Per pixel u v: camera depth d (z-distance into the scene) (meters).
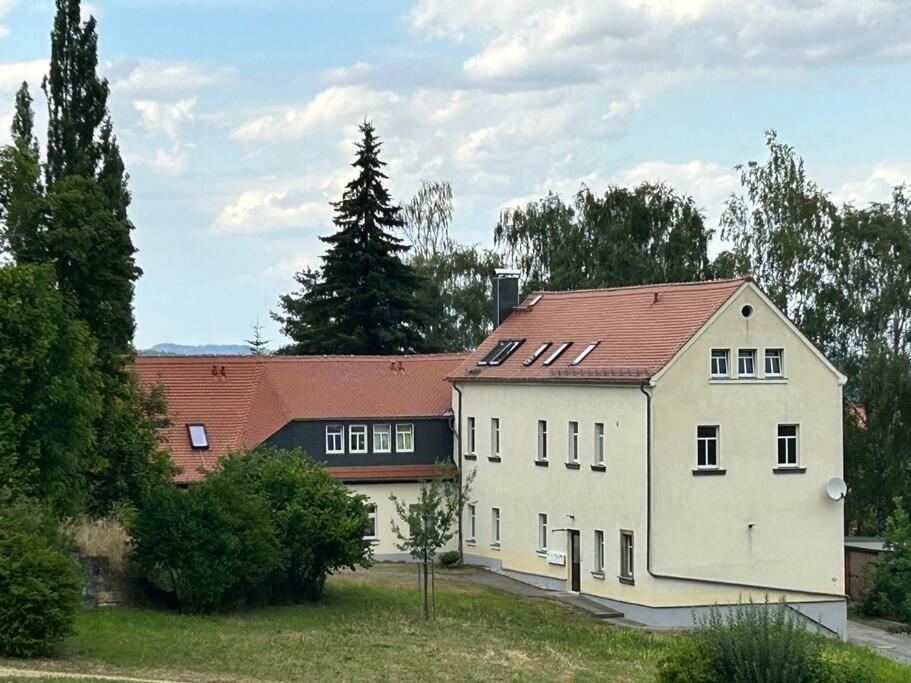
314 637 43.28
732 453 56.19
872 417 78.44
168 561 45.44
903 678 43.28
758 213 84.44
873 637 59.16
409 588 57.88
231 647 39.91
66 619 35.56
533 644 46.72
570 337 63.69
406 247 93.38
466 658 42.22
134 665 35.72
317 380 70.44
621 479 56.59
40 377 43.53
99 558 45.00
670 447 55.09
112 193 73.25
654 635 51.72
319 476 52.44
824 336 80.62
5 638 34.41
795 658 33.22
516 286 71.81
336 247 92.12
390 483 68.00
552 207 101.25
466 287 117.25
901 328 79.94
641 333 58.84
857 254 81.06
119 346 56.50
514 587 61.53
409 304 93.19
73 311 46.03
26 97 74.06
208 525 46.19
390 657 40.97
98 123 74.00
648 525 54.81
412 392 70.81
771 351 57.22
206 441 66.25
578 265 96.75
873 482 77.81
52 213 49.28
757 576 56.44
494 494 66.25
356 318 91.88
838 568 57.97
